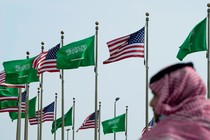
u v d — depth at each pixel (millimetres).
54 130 132250
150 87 8250
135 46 69688
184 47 65125
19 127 101812
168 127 7559
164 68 8070
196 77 7930
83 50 80875
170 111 7684
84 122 118062
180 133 7508
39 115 121750
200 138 7441
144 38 70562
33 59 91750
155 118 8117
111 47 70688
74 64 81625
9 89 103688
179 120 7613
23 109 116562
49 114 129625
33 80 92125
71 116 139125
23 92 116375
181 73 7938
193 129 7496
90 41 81000
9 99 103688
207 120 7578
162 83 8047
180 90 7809
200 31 63906
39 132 114188
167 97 7840
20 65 92688
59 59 82625
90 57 81125
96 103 81375
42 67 86375
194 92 7816
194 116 7609
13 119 130625
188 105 7703
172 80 7938
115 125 127750
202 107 7672
